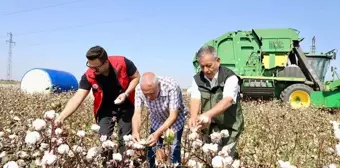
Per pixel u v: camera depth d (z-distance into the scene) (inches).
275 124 353.7
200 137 150.7
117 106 199.2
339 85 660.1
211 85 181.8
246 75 773.9
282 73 744.3
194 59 767.1
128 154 143.6
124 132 198.8
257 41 785.6
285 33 773.3
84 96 198.5
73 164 131.0
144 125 249.8
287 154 240.5
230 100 172.1
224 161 119.0
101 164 143.6
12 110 302.5
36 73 882.1
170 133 133.0
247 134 328.2
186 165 140.8
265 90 720.3
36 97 508.4
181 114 185.2
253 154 225.1
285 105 610.9
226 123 184.1
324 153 197.9
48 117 128.0
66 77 948.6
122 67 195.5
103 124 199.6
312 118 448.1
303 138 297.7
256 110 494.3
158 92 173.8
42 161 115.0
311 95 674.2
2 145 160.4
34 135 119.2
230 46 793.6
